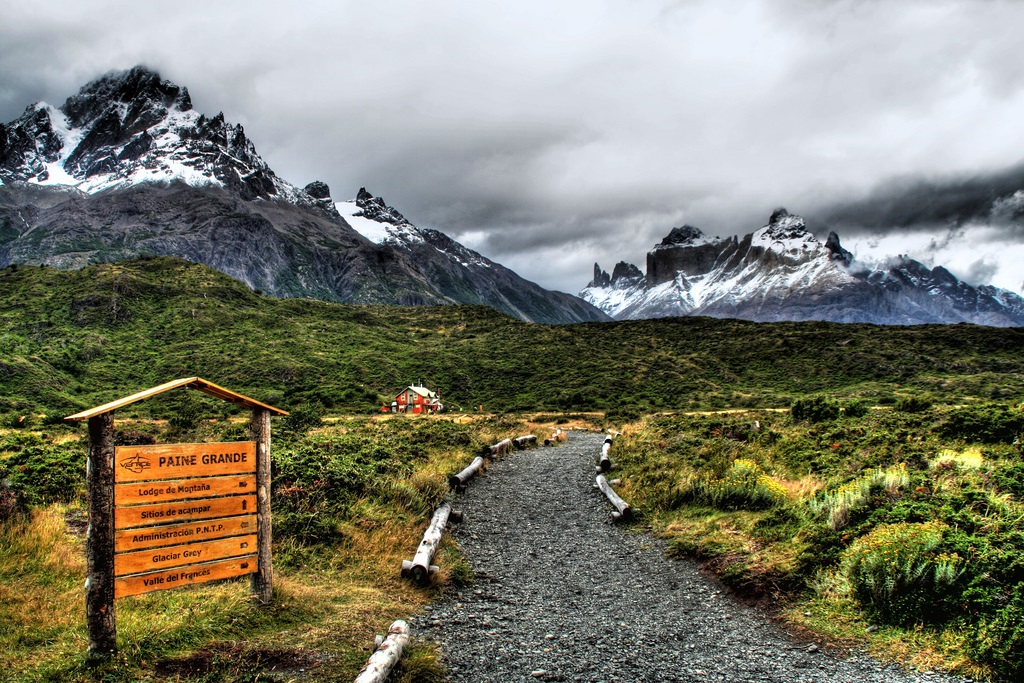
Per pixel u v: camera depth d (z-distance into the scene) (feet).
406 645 21.16
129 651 19.29
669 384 238.68
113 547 19.27
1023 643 19.44
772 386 237.66
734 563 30.71
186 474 21.35
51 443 71.05
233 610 23.00
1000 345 260.62
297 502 37.55
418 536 36.42
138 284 355.77
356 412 202.08
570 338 325.83
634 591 29.22
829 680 19.71
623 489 51.11
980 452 40.98
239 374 250.98
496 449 75.25
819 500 34.37
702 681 19.83
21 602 23.68
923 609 22.53
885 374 236.02
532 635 23.80
